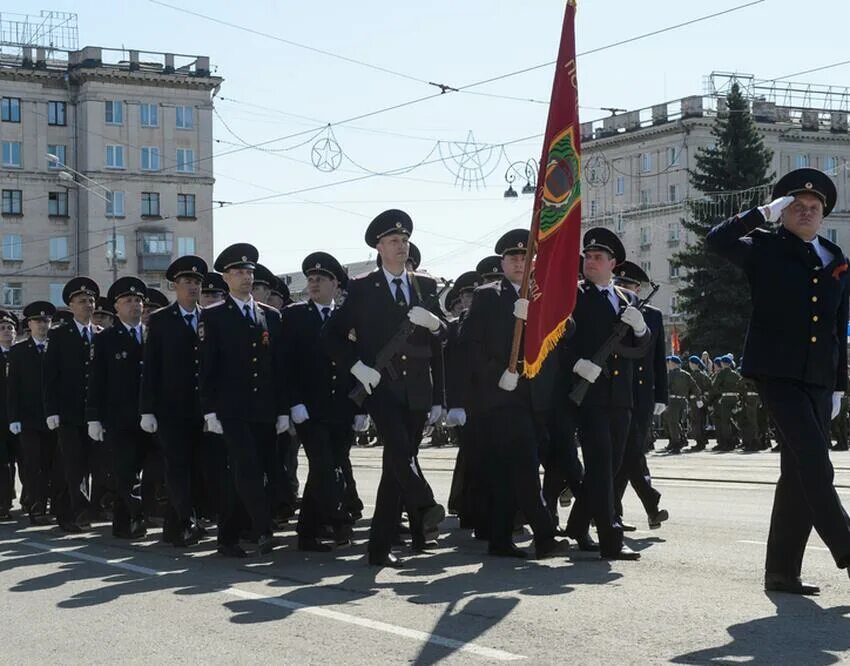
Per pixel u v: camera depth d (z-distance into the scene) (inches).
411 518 424.5
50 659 275.7
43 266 2982.3
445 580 356.8
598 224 3208.7
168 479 469.7
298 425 454.6
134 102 2999.5
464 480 478.6
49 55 3016.7
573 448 409.7
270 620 306.7
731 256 321.7
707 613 297.0
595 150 3221.0
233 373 431.5
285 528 511.8
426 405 386.9
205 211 3068.4
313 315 460.4
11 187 2952.8
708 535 433.4
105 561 426.3
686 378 1018.7
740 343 2176.4
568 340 397.4
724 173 2266.2
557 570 368.2
